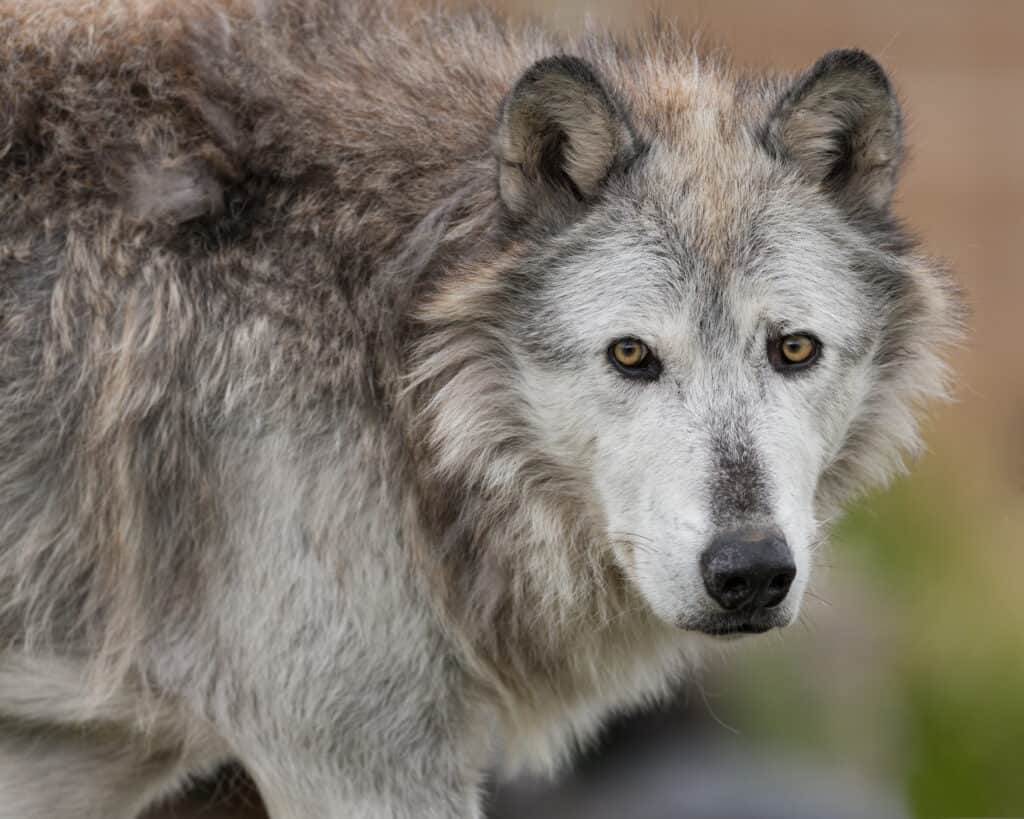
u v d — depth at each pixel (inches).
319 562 342.0
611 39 402.9
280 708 346.6
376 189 354.9
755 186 348.8
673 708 606.5
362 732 349.7
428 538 351.6
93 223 351.6
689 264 339.6
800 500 335.9
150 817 441.4
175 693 354.3
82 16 369.4
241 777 442.3
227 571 346.0
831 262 350.0
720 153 351.6
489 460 351.9
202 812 447.2
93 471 348.8
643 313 336.5
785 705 633.6
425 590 350.0
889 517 770.8
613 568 362.3
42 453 351.3
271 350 343.6
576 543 358.9
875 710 648.4
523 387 348.8
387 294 349.1
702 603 323.6
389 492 347.3
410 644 350.3
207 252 350.0
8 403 349.1
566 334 341.1
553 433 347.3
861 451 375.6
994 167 1052.5
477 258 345.4
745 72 397.1
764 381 338.3
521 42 396.8
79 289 350.0
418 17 394.6
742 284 339.0
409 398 349.1
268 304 345.7
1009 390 982.4
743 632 328.2
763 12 1016.2
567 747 404.5
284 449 341.4
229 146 353.7
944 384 385.1
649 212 343.9
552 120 340.2
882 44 1038.4
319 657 343.9
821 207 353.7
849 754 627.5
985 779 677.9
